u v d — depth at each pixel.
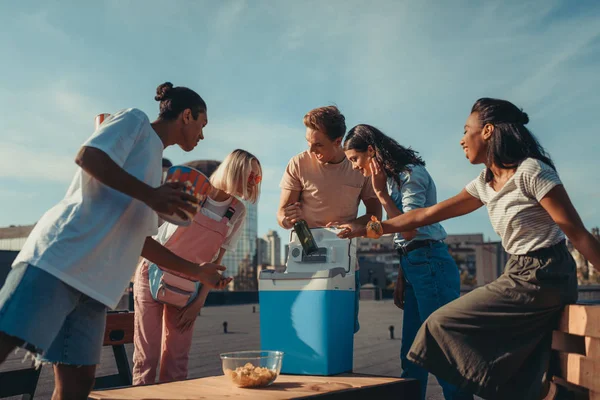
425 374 3.11
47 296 1.72
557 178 2.10
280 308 2.85
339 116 3.12
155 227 2.09
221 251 3.18
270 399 2.07
